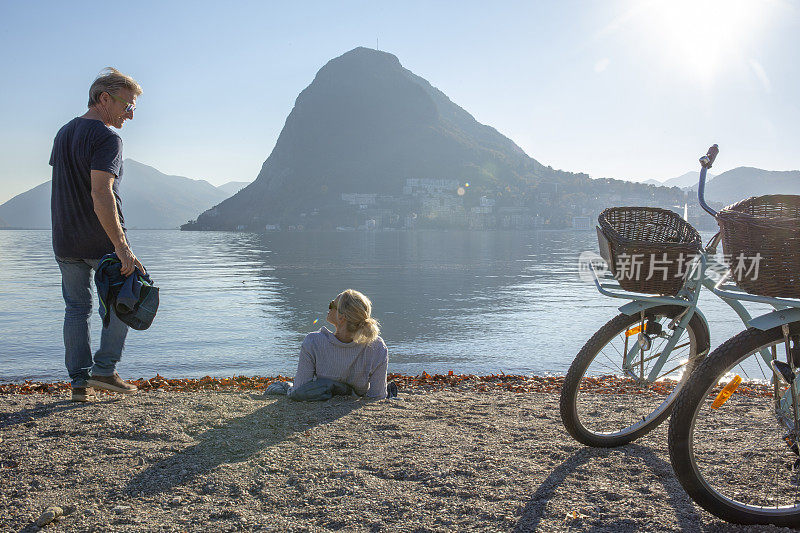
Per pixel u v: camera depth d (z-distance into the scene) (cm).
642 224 298
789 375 224
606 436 318
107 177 366
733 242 225
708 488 225
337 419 369
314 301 4484
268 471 279
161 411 377
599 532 217
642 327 305
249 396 434
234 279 6725
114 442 315
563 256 12050
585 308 3862
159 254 12912
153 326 3020
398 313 3741
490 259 11062
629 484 262
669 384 320
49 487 260
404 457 299
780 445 304
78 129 372
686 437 224
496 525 223
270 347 2384
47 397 434
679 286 277
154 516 232
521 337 2639
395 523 226
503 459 296
